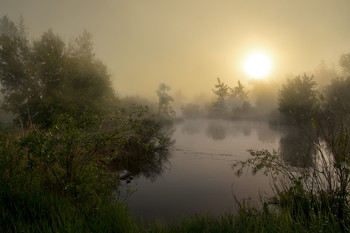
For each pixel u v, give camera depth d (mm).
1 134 5184
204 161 11219
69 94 16406
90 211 4285
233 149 14680
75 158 5160
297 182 4422
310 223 3514
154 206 5789
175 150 14156
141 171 9320
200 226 3766
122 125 5688
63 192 4727
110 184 5449
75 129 4859
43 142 4297
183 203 6004
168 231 3787
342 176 4105
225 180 8047
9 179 4285
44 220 3561
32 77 17172
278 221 3707
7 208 3846
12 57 17469
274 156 5684
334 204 4090
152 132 12414
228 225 3869
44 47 17609
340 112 4465
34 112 15945
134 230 3701
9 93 17781
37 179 4871
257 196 6273
